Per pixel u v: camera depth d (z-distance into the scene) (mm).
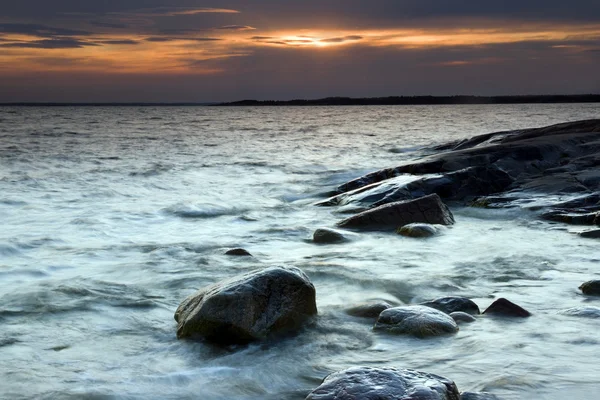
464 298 6332
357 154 29141
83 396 4211
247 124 71750
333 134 48062
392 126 63125
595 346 5156
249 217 13000
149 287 7277
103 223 12078
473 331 5551
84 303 6520
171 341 5398
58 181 18328
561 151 17438
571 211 12219
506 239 10344
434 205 11734
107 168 22203
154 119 89375
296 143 37250
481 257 9062
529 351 5047
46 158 25438
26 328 5715
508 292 7098
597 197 12703
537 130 22016
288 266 6039
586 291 7012
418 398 3586
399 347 5215
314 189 17656
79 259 8852
